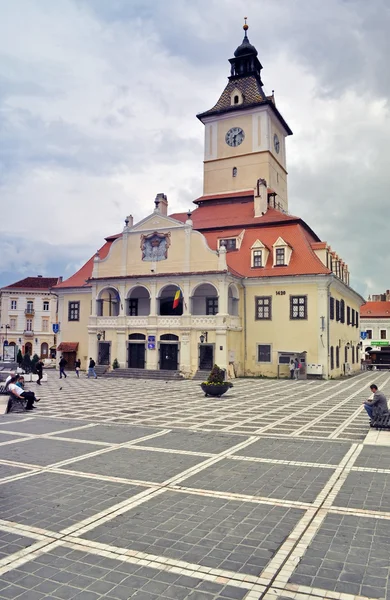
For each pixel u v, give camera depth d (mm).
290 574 6031
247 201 54938
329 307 42375
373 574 6027
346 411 20781
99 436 14797
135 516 7977
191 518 7887
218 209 54375
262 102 56125
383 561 6375
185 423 17328
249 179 56938
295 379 40875
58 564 6297
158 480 10016
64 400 24688
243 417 18875
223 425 16906
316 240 53188
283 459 11859
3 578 5938
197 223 51875
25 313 89062
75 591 5629
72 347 50938
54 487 9516
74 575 6012
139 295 47688
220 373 27109
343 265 52312
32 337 89125
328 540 7031
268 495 9070
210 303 44094
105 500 8766
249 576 5984
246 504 8570
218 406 22484
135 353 44188
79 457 11984
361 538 7098
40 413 19812
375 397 16172
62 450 12773
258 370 43125
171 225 43750
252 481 9969
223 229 48906
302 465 11281
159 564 6297
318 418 18672
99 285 46062
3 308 88500
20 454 12289
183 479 10094
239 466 11180
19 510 8242
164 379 40312
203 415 19406
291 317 42219
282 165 62344
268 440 14242
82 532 7320
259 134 56812
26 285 90562
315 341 41281
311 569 6160
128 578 5938
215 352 40625
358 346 63094
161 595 5539
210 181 58969
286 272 42812
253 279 43344
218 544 6898
